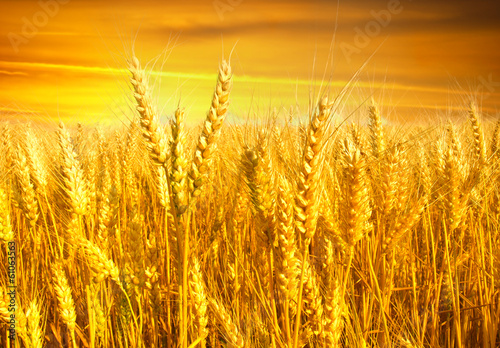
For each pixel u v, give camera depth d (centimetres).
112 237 65
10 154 81
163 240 73
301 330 53
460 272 75
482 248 65
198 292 53
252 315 56
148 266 58
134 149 89
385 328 54
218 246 75
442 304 67
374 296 56
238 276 65
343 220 52
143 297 62
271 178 50
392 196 57
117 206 60
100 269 55
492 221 71
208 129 47
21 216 80
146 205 94
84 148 69
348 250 59
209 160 47
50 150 67
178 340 58
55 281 55
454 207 63
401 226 57
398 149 58
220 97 46
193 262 54
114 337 62
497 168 72
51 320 66
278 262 48
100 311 58
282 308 56
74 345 55
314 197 45
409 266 73
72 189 55
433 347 60
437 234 74
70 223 56
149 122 47
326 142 46
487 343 59
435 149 66
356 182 50
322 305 55
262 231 50
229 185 73
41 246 75
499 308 59
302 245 49
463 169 65
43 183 66
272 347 51
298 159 48
